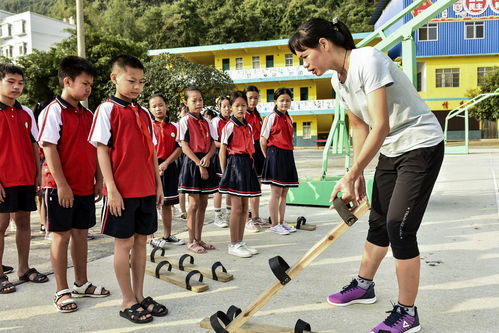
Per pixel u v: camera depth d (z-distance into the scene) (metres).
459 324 2.25
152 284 3.05
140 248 2.65
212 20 36.34
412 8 5.44
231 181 3.73
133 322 2.41
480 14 24.86
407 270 2.15
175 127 4.48
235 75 28.98
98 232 4.82
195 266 3.34
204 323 2.31
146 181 2.59
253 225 4.64
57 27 42.16
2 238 3.07
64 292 2.65
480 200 5.85
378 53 2.12
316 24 2.15
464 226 4.39
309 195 6.09
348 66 2.17
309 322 2.34
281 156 4.49
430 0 20.19
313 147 29.28
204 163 3.82
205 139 4.02
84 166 2.79
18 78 3.16
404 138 2.17
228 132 3.83
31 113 3.34
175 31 36.00
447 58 25.80
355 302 2.58
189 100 4.01
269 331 2.16
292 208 6.00
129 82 2.55
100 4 49.28
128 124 2.54
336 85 2.43
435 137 2.14
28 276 3.19
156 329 2.32
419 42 25.50
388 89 2.13
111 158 2.53
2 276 3.05
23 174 3.12
